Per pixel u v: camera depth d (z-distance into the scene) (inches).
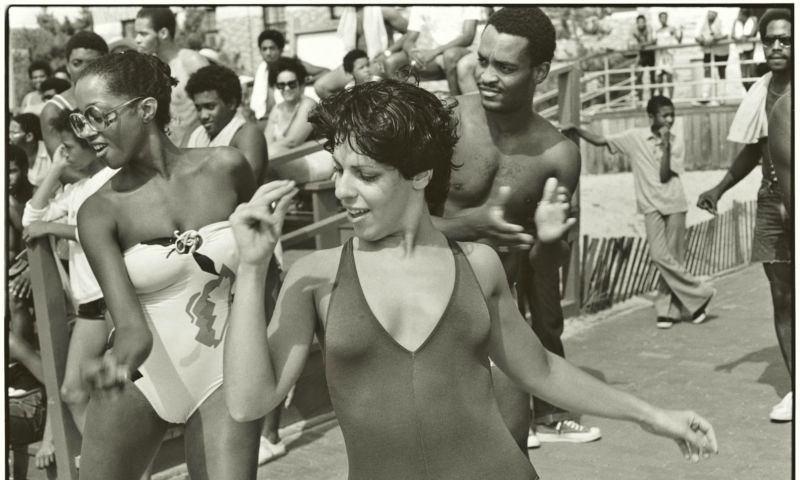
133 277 118.6
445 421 80.5
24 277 199.8
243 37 594.6
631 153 295.0
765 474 179.9
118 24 581.0
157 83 118.3
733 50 600.4
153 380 119.0
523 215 138.7
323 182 249.0
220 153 124.0
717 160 602.9
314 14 564.4
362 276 81.8
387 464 80.9
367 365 80.7
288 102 276.7
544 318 194.7
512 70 129.3
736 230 414.3
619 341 282.4
